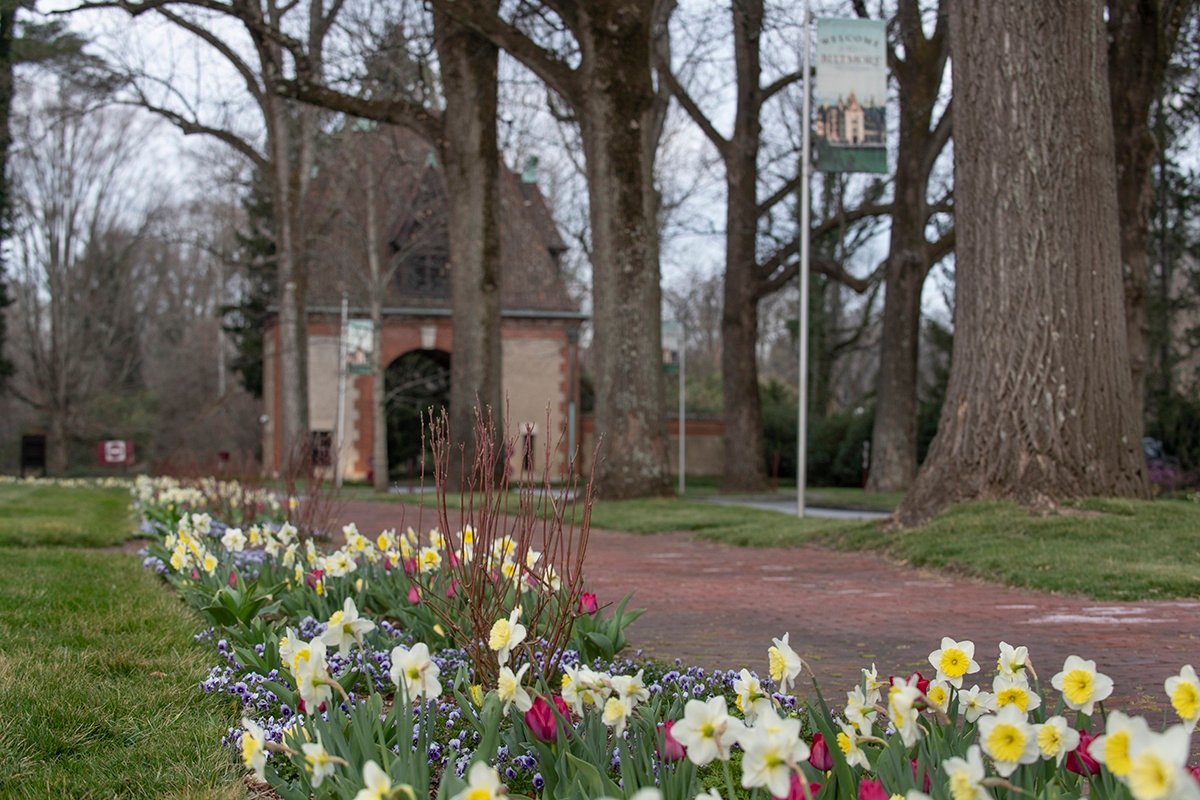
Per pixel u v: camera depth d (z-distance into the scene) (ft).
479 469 19.67
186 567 27.40
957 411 44.11
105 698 17.17
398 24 87.04
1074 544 37.06
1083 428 42.22
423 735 11.77
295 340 109.50
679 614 29.53
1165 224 109.60
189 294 248.52
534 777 12.45
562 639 19.25
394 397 153.69
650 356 77.92
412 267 153.79
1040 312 42.34
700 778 13.92
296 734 12.67
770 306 215.92
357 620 14.73
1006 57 42.86
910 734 10.44
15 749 14.56
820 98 63.36
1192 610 28.40
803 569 40.37
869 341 200.13
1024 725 9.71
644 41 76.02
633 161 76.89
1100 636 24.90
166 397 215.51
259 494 52.31
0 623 23.59
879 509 83.20
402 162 113.50
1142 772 7.52
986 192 43.27
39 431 195.00
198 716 16.49
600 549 49.80
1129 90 63.31
